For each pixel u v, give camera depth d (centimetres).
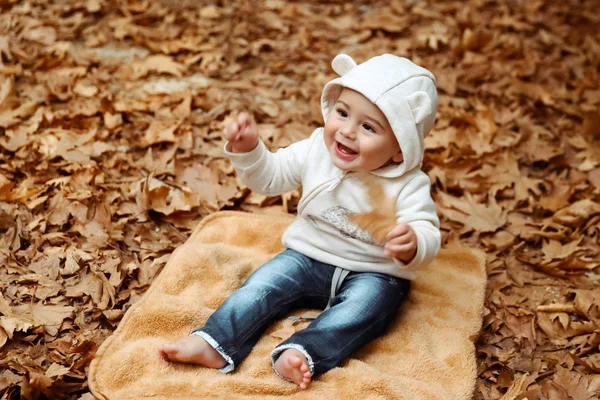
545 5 528
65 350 238
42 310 252
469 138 379
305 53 446
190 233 303
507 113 404
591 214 330
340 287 251
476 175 350
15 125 348
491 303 284
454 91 421
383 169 241
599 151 379
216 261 269
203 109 388
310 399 217
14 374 225
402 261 228
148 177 324
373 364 237
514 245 317
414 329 253
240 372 227
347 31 480
